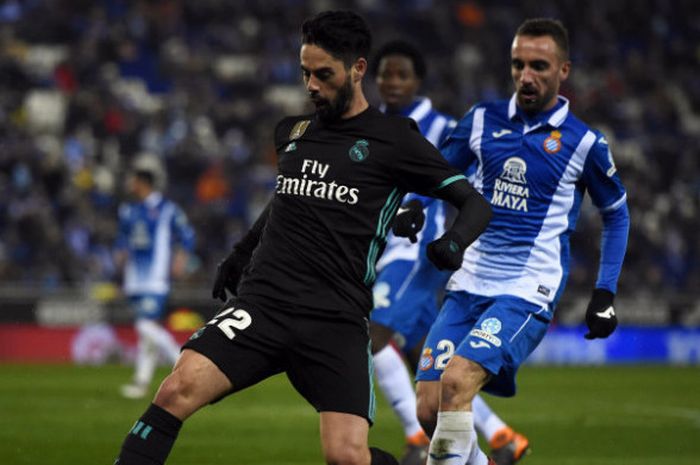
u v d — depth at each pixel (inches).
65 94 3678.6
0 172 3154.5
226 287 791.1
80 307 2687.0
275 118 3720.5
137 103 3843.5
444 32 4298.7
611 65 4397.1
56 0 4065.0
